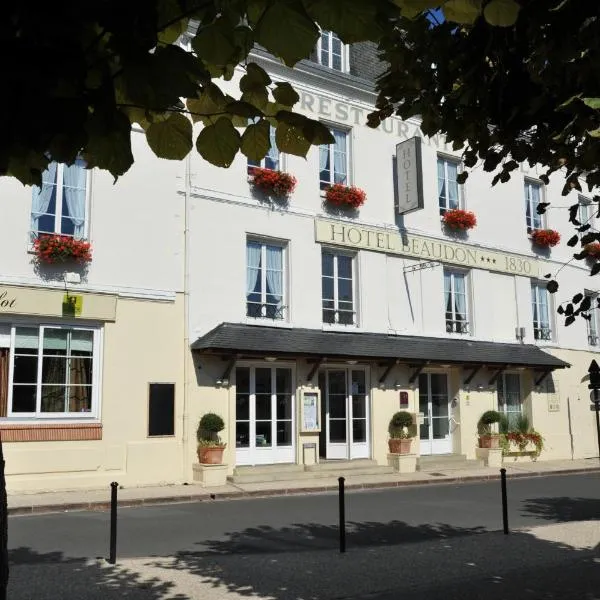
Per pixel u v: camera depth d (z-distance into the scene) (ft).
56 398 43.62
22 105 5.26
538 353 69.05
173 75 5.79
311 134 6.98
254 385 52.37
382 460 57.36
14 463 41.22
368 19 5.38
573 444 72.54
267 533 31.71
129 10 5.43
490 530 33.04
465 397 63.93
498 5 6.93
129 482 45.16
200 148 7.22
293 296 54.75
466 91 14.69
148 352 47.06
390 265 61.11
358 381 57.98
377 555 25.89
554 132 14.99
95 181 46.24
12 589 20.21
